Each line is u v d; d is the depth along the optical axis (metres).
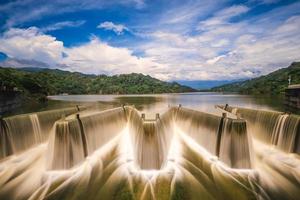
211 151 28.22
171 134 35.50
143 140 24.56
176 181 22.00
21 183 22.17
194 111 35.34
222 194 19.94
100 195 20.03
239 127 24.23
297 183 21.78
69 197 19.81
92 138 28.84
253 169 24.08
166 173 23.61
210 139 28.66
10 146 27.92
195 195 19.81
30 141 30.97
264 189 20.69
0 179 22.98
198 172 23.78
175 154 28.73
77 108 44.75
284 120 28.58
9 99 65.31
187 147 31.14
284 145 28.08
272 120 30.78
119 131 38.03
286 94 73.19
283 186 21.20
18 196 20.17
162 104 85.00
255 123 34.53
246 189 20.66
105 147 31.05
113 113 37.72
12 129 28.39
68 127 24.34
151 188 20.95
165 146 28.55
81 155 26.02
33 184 21.92
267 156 27.42
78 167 24.84
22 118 30.28
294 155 26.53
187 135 36.12
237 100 115.19
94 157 27.53
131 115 41.09
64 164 24.27
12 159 27.47
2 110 59.44
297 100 62.28
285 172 23.66
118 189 20.88
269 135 30.91
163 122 30.70
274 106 73.88
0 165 25.89
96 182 22.02
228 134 24.98
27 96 94.12
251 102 96.94
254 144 31.81
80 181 22.23
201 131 31.50
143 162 24.41
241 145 24.14
